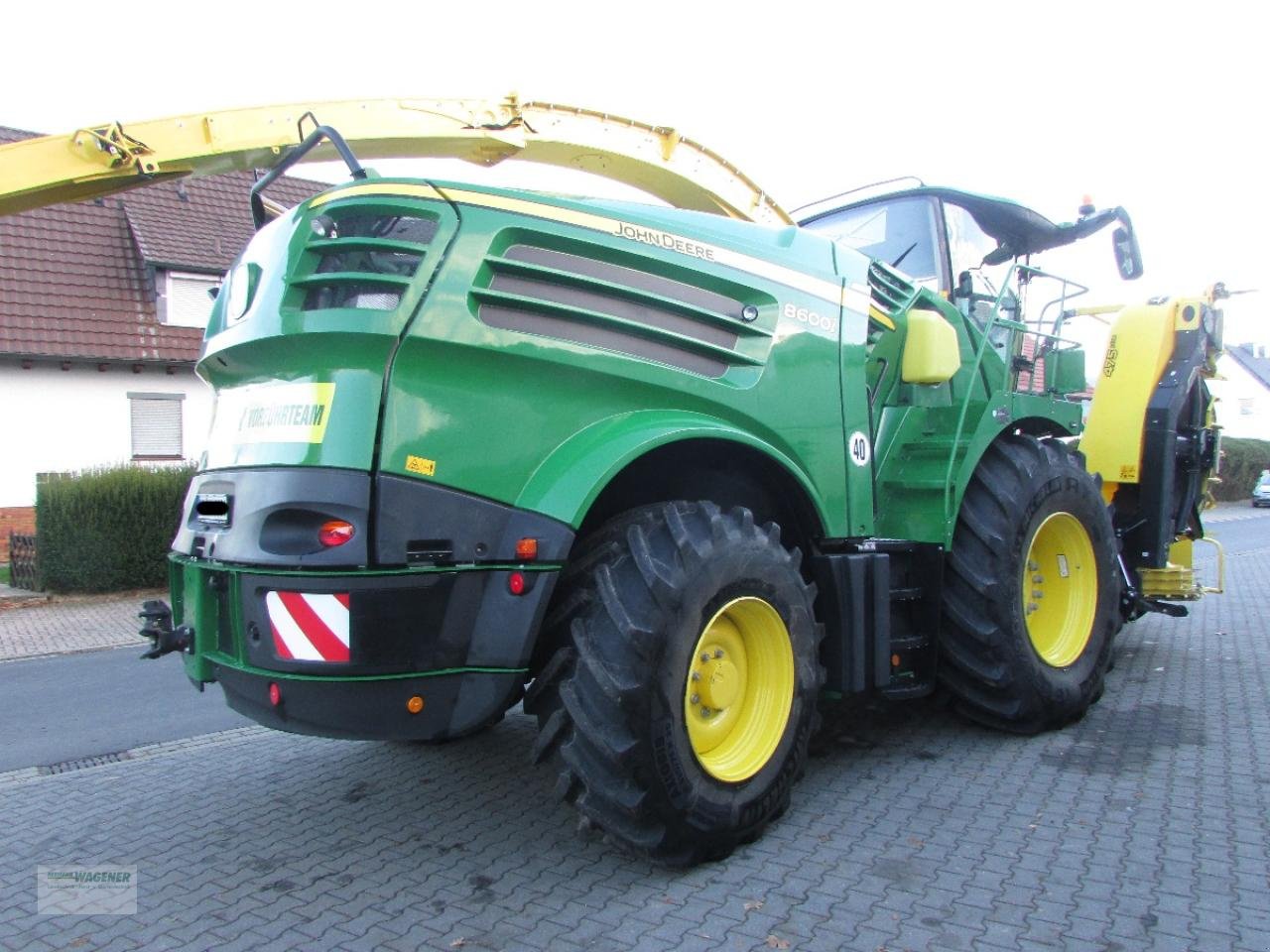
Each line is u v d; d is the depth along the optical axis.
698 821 3.25
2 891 3.41
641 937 2.90
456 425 3.10
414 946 2.89
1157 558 6.21
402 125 4.73
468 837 3.75
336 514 3.00
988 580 4.46
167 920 3.13
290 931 3.02
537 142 4.96
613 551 3.33
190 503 3.77
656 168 5.28
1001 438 4.88
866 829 3.67
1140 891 3.10
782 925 2.94
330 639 2.98
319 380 3.13
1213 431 6.84
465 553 3.08
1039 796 3.96
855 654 3.96
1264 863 3.28
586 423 3.36
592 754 3.12
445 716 3.08
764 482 4.04
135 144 4.35
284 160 3.79
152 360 16.77
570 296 3.38
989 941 2.81
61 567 12.05
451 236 3.15
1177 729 4.88
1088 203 5.69
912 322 4.63
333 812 4.07
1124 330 6.39
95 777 4.71
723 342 3.74
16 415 15.99
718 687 3.46
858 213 5.69
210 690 6.84
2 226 17.22
